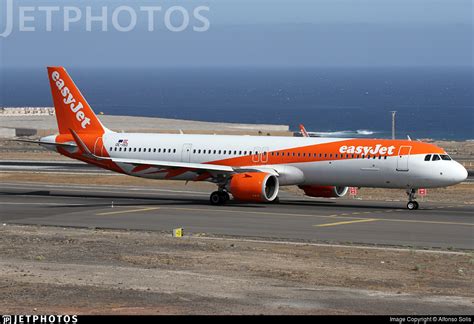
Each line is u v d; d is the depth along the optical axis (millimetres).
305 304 56719
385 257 80312
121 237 93562
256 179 124625
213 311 54219
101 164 144250
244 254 80875
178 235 96438
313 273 70250
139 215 116500
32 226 105875
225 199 130875
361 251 84375
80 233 97625
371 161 124125
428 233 98250
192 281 65188
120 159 133750
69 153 146250
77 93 146500
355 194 152375
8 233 96250
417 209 124812
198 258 77750
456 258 80000
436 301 58375
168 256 78750
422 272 71562
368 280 67188
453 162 122312
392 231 99938
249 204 131625
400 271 72062
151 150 140375
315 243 91000
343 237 95188
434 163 121000
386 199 144250
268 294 59969
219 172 132000
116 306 55781
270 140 133000
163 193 150875
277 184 128750
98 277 66812
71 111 147375
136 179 175375
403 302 57781
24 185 164125
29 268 71375
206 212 119812
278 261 76750
